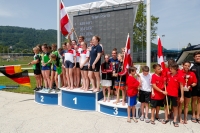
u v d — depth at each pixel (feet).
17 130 12.19
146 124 13.28
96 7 20.79
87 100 16.39
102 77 15.89
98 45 16.14
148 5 16.60
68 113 15.80
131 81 13.57
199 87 13.51
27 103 19.44
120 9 19.54
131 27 19.04
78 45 19.12
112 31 20.02
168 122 13.75
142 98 14.02
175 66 13.20
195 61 14.02
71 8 22.33
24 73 21.04
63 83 20.74
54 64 19.27
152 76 13.71
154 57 93.91
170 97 13.34
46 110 16.76
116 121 13.82
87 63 17.01
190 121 14.02
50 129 12.35
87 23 21.62
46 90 19.44
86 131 11.98
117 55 17.53
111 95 18.95
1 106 18.22
